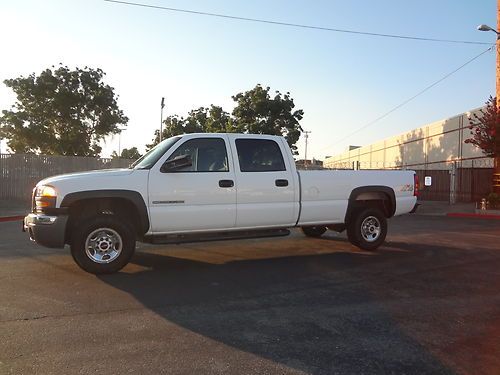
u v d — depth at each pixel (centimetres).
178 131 4303
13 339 458
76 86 3009
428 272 766
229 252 927
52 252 902
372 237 948
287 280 704
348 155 5916
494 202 2116
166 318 526
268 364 407
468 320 529
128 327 496
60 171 2078
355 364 409
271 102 3322
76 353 426
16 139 2933
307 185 862
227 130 3425
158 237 764
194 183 766
